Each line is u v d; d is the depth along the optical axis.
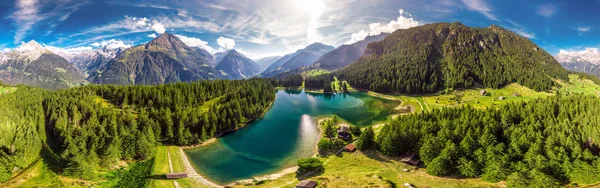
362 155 126.50
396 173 105.00
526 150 101.31
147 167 117.12
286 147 148.62
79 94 185.25
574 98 140.25
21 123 113.06
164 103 188.00
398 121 139.38
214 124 164.62
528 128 111.69
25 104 134.75
